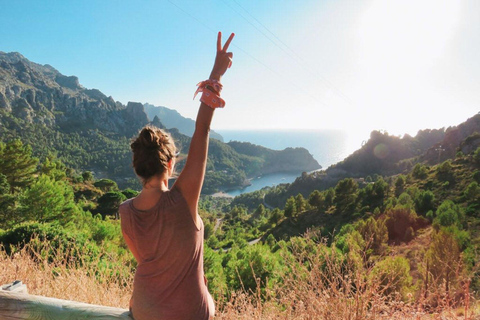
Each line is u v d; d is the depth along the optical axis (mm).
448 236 8070
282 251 2537
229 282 8531
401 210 38875
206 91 1174
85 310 1255
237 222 107250
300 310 2123
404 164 157250
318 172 180500
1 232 10133
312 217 72062
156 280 1142
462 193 61500
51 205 22422
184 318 1135
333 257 2236
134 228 1168
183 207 1144
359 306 2018
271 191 182625
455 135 141000
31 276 3105
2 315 1287
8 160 41094
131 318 1214
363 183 141625
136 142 1181
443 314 1932
